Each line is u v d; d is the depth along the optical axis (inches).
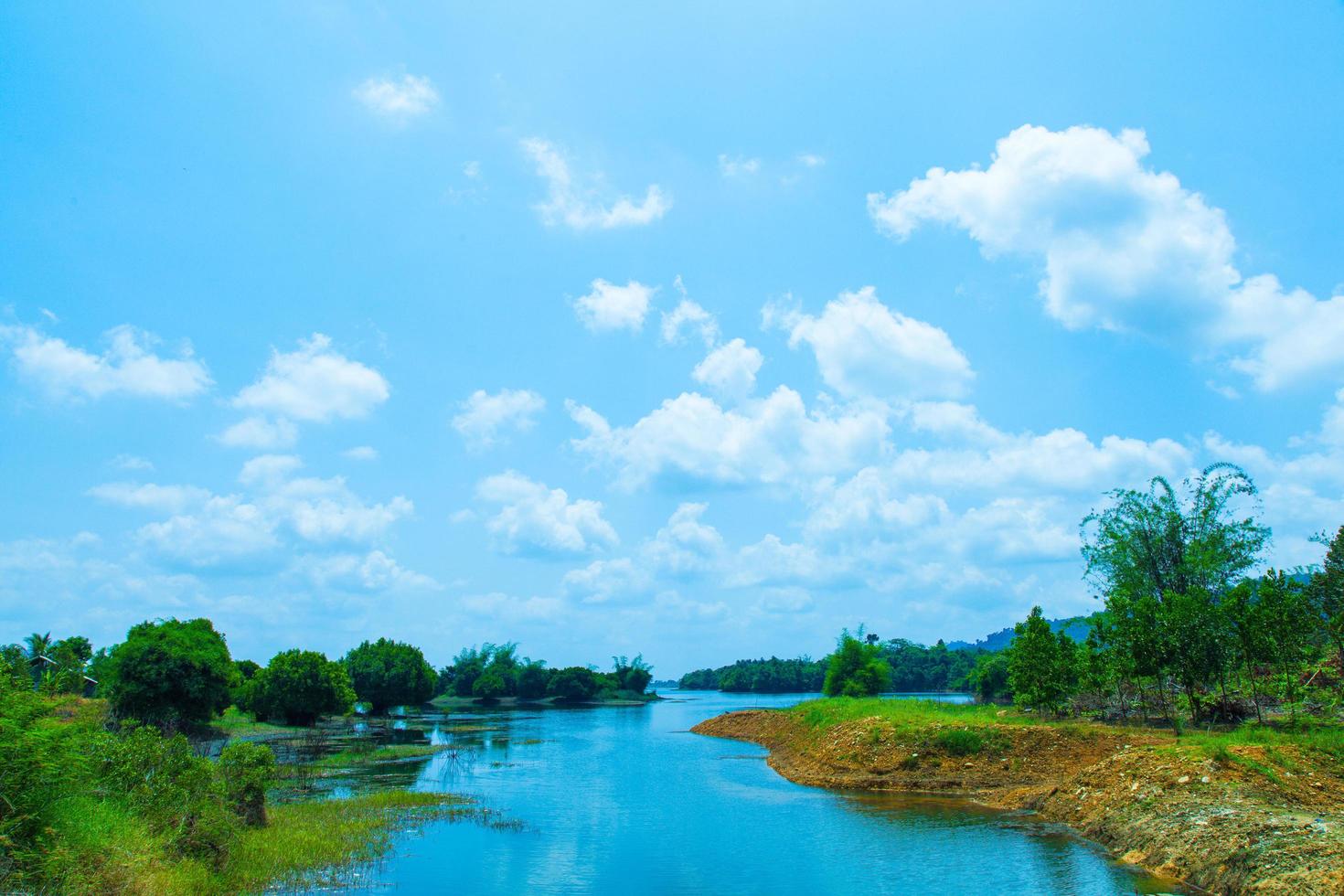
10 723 618.5
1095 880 797.9
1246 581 1537.9
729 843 1031.0
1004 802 1227.2
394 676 4724.4
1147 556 1956.2
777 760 1924.2
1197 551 1865.2
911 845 978.7
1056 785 1181.1
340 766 1836.9
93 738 820.0
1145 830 889.5
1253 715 1443.2
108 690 2266.2
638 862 938.1
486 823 1147.3
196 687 2320.4
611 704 6437.0
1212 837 791.7
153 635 2442.2
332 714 3737.7
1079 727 1418.6
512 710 5285.4
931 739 1483.8
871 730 1611.7
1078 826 1036.5
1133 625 1512.1
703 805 1315.2
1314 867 664.4
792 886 828.6
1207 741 1130.0
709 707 5851.4
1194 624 1435.8
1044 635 1823.3
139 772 824.3
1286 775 961.5
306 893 781.3
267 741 2384.4
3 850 568.7
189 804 808.3
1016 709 1919.3
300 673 3122.5
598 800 1386.6
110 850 646.5
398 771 1749.5
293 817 1081.4
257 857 856.3
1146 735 1334.9
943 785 1365.7
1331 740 1063.6
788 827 1127.6
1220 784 916.6
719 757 2121.1
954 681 6638.8
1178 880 781.3
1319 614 1483.8
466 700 6796.3
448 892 812.6
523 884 844.0
